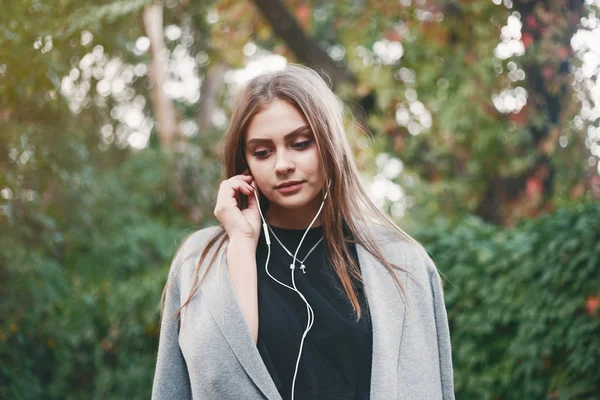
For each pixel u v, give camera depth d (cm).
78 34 423
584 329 336
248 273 176
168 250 779
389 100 652
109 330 584
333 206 184
